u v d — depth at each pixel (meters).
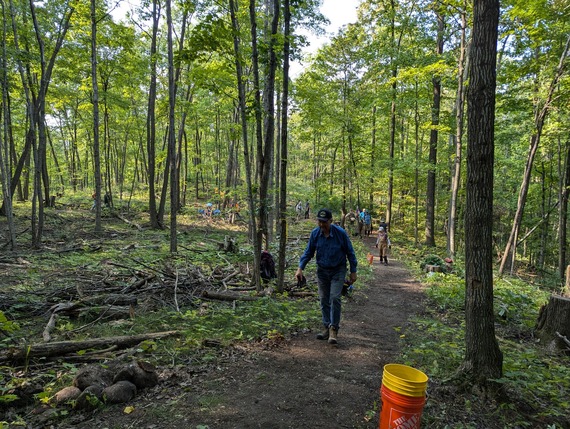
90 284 7.27
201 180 36.91
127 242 13.69
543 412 3.45
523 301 7.93
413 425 2.60
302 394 3.60
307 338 5.25
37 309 5.84
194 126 26.31
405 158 19.58
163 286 7.05
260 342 4.93
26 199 25.75
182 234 16.72
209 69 8.38
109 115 24.58
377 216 32.22
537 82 12.86
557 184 21.47
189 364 4.14
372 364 4.45
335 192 26.70
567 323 5.50
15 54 11.43
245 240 16.30
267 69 7.72
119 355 4.30
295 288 8.07
